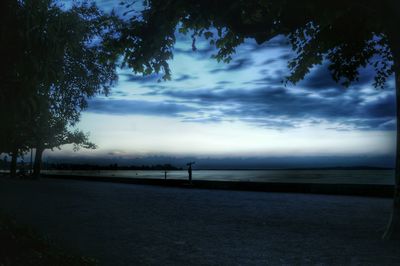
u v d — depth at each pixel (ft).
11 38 15.10
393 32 29.66
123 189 87.86
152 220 39.22
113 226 35.40
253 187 79.77
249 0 27.09
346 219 39.11
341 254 24.68
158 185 104.94
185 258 23.50
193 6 28.63
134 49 33.01
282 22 26.68
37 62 15.64
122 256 23.66
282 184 75.56
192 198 64.18
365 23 32.96
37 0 15.79
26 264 16.52
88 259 20.70
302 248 26.37
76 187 95.96
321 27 34.42
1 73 15.38
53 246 20.10
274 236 30.66
